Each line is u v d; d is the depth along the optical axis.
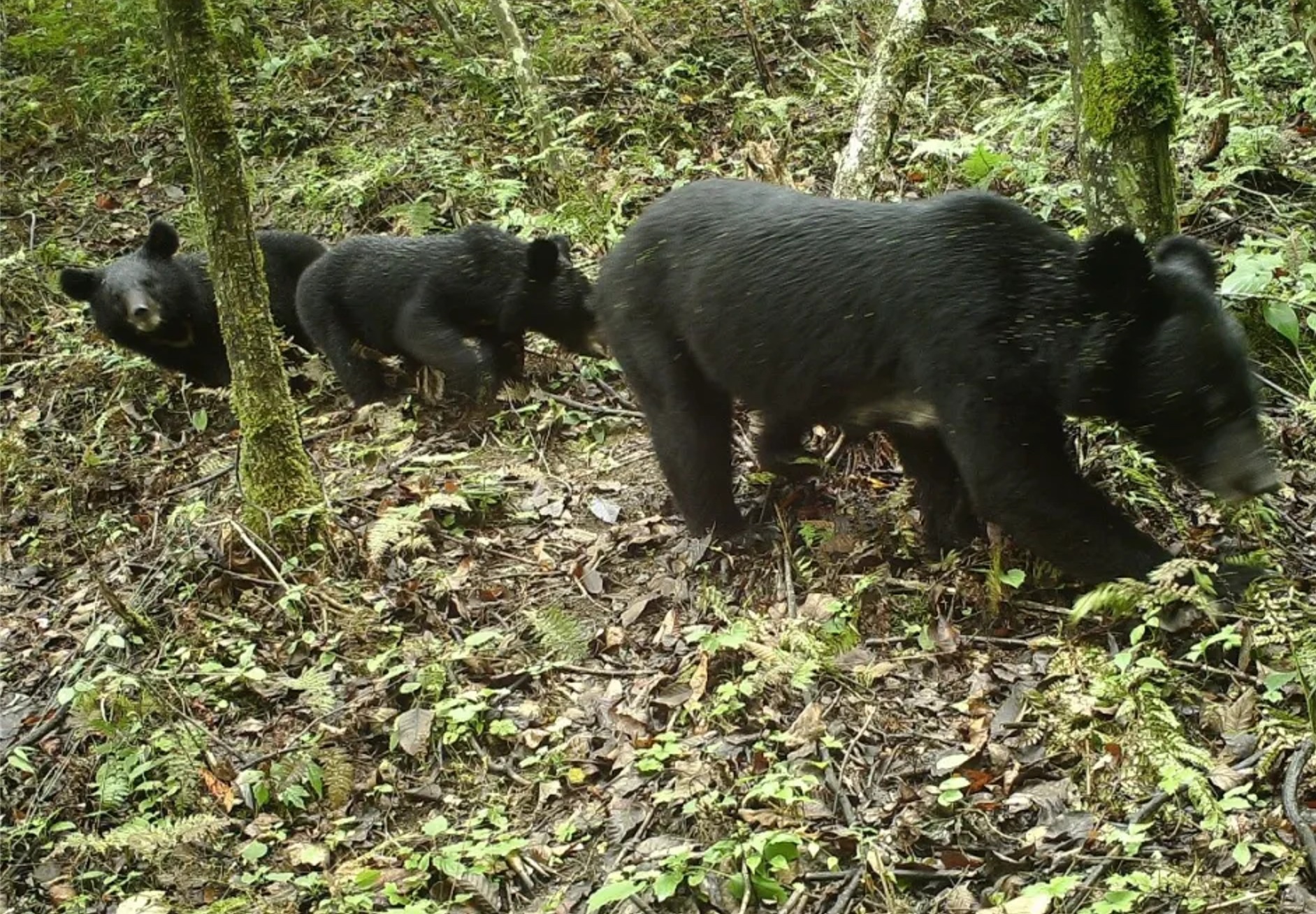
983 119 9.03
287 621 5.95
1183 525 5.20
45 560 7.30
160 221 8.95
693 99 10.55
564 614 5.51
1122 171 5.80
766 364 5.30
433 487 6.77
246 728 5.45
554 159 9.52
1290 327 5.91
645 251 5.71
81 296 8.98
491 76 11.30
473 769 5.00
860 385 5.11
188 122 6.05
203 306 8.86
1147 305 4.54
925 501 5.56
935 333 4.80
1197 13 7.90
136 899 4.50
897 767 4.48
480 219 9.51
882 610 5.24
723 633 5.11
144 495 7.68
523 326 7.86
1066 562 4.85
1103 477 5.59
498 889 4.36
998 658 4.92
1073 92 6.00
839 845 4.16
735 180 5.74
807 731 4.59
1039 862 3.90
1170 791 3.72
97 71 12.96
